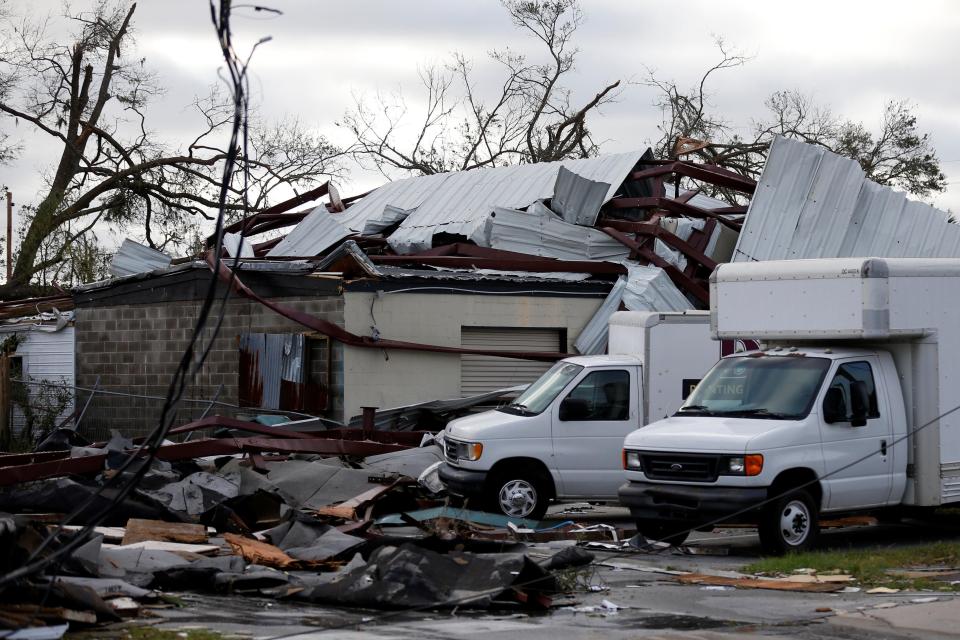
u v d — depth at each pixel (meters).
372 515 13.76
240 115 6.14
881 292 12.45
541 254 23.70
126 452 15.28
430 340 20.78
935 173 49.09
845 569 10.52
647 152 27.25
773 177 24.59
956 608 8.60
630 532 13.34
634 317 15.56
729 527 14.58
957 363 13.01
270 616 8.44
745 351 14.34
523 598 8.75
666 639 7.59
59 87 42.56
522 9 47.06
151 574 9.54
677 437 12.14
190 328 22.53
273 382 20.97
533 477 14.44
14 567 7.42
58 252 41.25
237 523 12.71
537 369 22.02
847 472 12.29
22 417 24.67
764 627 8.10
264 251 27.42
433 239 25.80
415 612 8.66
